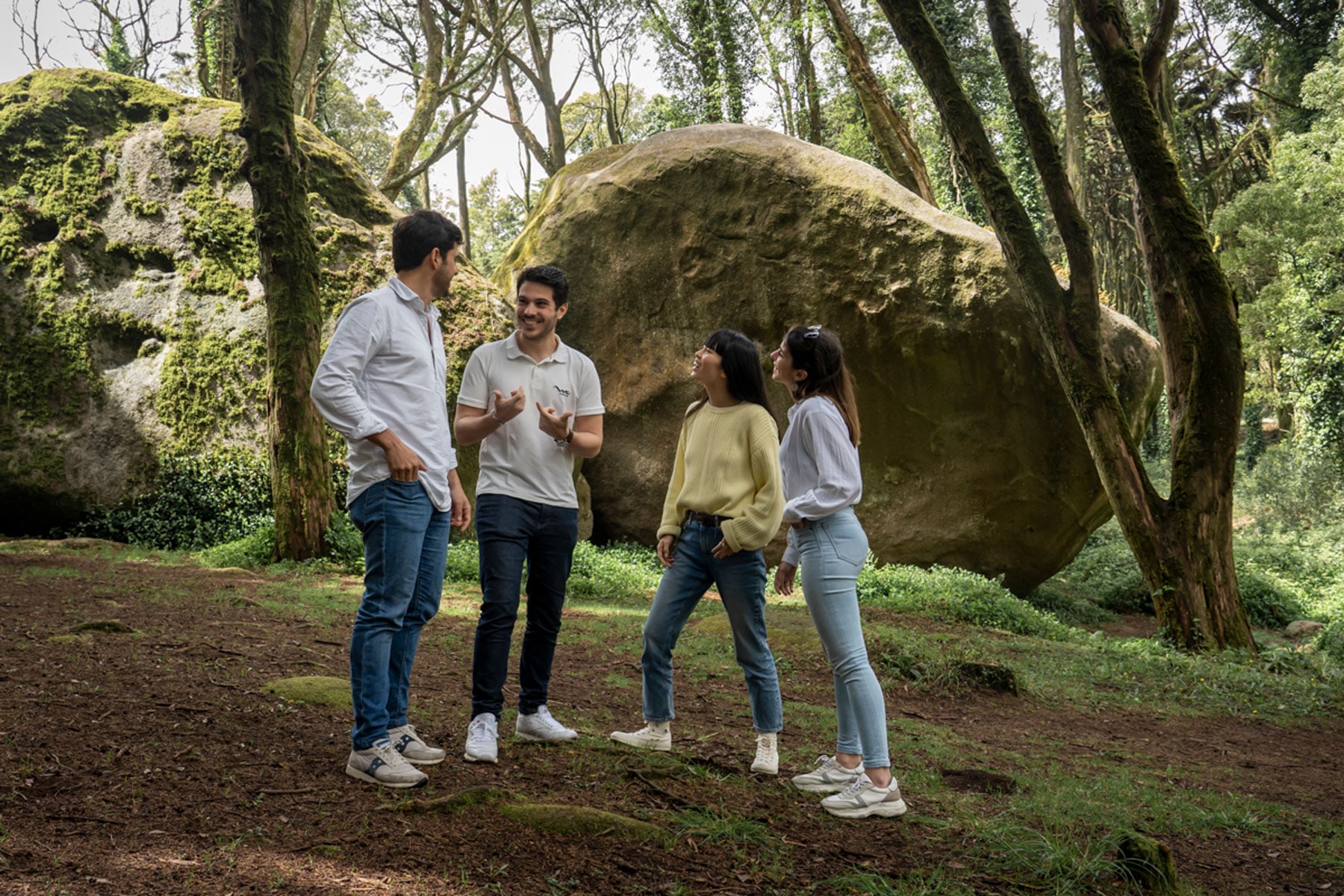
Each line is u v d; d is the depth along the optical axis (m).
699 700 6.10
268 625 6.82
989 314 13.45
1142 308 37.53
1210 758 6.24
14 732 3.64
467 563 11.00
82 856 2.70
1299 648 12.69
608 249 15.66
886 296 13.95
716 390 4.31
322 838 2.98
